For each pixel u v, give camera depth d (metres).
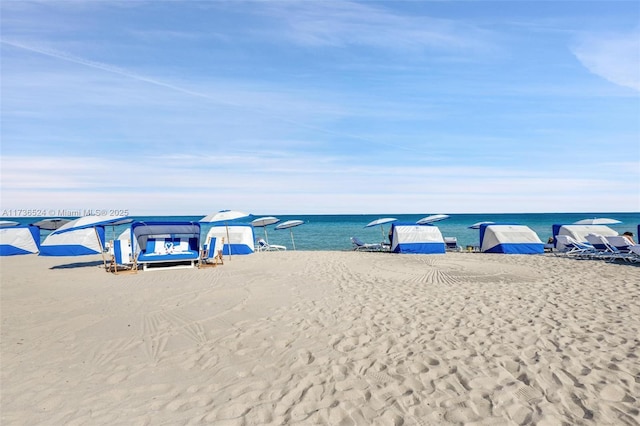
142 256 12.23
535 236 17.00
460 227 51.22
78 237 17.52
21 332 5.70
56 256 17.42
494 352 4.68
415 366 4.32
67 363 4.52
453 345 4.95
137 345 5.11
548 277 10.11
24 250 19.22
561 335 5.23
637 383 3.80
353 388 3.83
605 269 11.44
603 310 6.51
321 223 74.50
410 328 5.66
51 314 6.71
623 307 6.70
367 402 3.56
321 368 4.32
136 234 13.82
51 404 3.57
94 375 4.19
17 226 19.56
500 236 17.11
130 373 4.24
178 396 3.71
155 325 5.97
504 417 3.27
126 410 3.45
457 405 3.48
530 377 3.97
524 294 7.93
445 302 7.25
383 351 4.79
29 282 10.22
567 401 3.50
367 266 12.67
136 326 5.93
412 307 6.89
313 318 6.26
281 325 5.91
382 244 19.55
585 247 15.40
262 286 9.05
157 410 3.45
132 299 7.79
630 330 5.39
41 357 4.71
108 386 3.92
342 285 9.14
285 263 13.70
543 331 5.43
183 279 10.20
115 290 8.82
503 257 15.22
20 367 4.41
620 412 3.30
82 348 5.01
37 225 18.55
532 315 6.27
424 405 3.49
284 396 3.69
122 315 6.57
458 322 5.93
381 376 4.09
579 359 4.41
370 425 3.19
